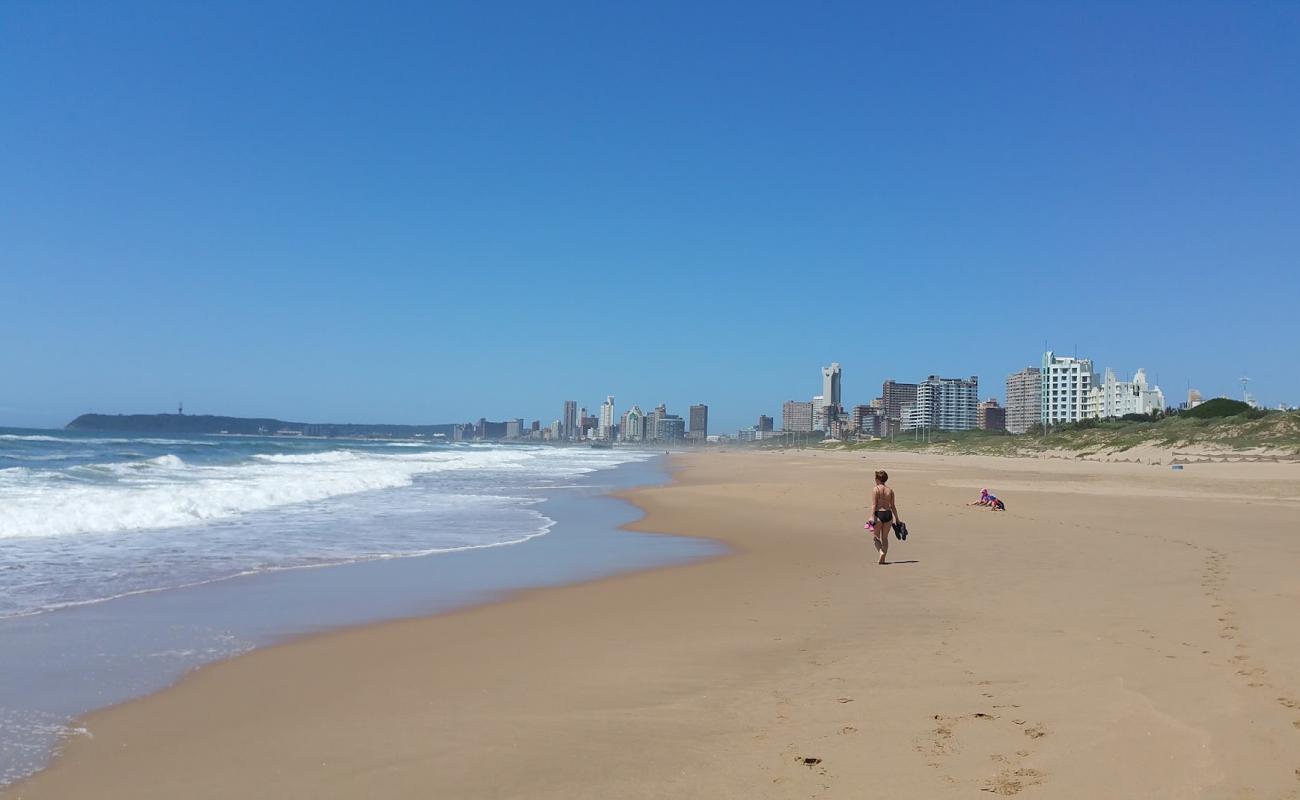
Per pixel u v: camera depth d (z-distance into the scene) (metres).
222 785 4.91
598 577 12.84
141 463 34.34
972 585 11.55
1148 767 4.71
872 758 5.12
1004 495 28.95
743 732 5.70
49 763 5.26
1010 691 6.39
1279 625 8.27
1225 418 79.12
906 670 7.15
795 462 76.81
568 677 7.22
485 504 25.55
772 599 10.90
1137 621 8.70
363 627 9.27
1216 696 5.91
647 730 5.78
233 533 16.91
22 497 18.81
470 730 5.84
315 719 6.11
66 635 8.61
